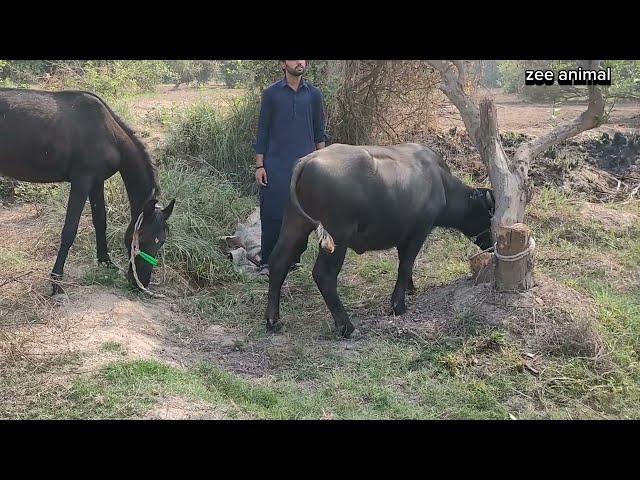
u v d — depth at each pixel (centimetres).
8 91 635
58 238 782
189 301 689
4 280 660
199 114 1023
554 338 566
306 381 543
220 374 527
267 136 729
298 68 705
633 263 764
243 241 806
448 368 546
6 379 482
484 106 679
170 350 578
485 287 627
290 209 606
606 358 550
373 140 1041
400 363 557
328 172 572
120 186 845
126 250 747
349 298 696
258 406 491
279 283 625
